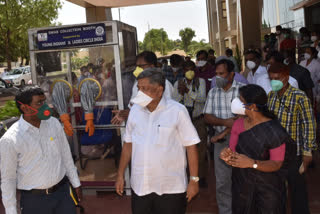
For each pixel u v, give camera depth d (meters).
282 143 2.74
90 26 4.61
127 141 2.99
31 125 2.74
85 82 4.73
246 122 2.92
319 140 5.81
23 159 2.74
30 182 2.79
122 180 3.07
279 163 2.76
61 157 2.95
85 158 5.01
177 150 2.82
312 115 3.25
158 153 2.74
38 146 2.76
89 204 4.72
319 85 6.55
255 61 5.62
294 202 3.52
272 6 21.16
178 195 2.84
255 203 2.89
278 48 14.05
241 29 17.09
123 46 4.88
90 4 11.46
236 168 2.94
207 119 4.06
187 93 4.75
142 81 2.65
